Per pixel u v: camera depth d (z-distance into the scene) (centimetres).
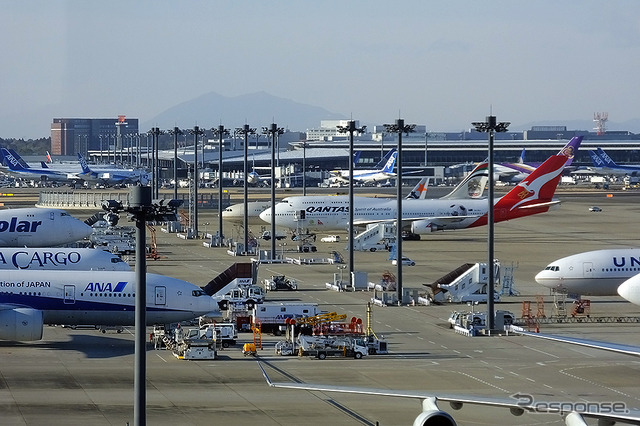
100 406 14925
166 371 17812
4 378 16912
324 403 15300
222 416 14388
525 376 17762
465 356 19700
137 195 11394
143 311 11312
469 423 14150
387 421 14175
